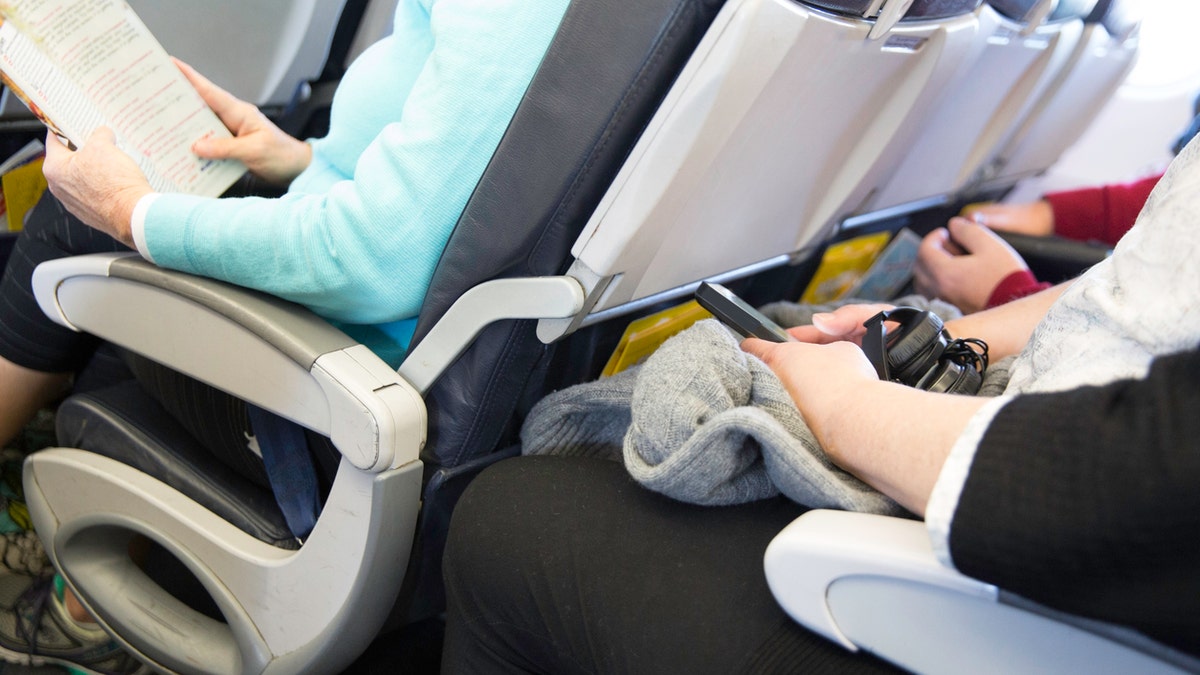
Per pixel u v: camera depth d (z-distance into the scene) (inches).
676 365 31.6
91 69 40.1
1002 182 72.9
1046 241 64.8
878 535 23.7
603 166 31.3
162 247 37.0
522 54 31.3
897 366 34.2
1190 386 18.4
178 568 52.2
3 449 56.8
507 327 35.6
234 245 35.7
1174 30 77.0
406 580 43.3
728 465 29.0
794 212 45.4
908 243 64.9
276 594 41.4
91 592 47.7
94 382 54.6
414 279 35.9
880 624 24.0
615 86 29.9
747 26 27.7
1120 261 23.3
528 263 34.0
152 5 58.2
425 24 39.4
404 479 36.2
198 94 45.7
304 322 37.2
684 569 28.7
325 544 38.7
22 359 49.1
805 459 27.4
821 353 32.2
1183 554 17.9
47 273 41.8
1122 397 19.6
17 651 51.1
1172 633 19.0
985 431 21.0
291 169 50.1
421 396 38.0
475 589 32.7
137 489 44.1
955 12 39.5
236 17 64.0
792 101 34.5
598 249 32.7
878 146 44.1
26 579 54.2
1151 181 66.9
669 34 28.8
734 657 26.0
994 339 44.2
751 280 53.0
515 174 32.0
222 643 46.6
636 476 30.4
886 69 39.0
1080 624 21.3
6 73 37.1
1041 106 62.7
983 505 19.9
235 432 42.4
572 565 29.9
